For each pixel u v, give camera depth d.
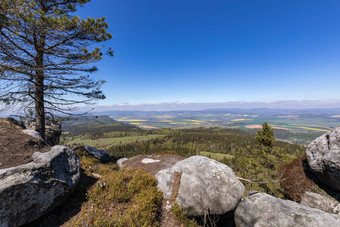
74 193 6.40
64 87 10.15
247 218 6.57
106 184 7.19
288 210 6.37
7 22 7.00
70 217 5.25
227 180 7.74
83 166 9.51
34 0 8.37
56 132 14.58
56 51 9.63
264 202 6.87
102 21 9.62
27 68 8.26
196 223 6.94
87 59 10.03
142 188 7.60
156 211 6.73
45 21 7.77
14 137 6.50
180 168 9.49
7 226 4.05
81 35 9.70
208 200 7.17
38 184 4.79
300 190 10.12
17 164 5.00
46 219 5.00
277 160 19.31
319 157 9.50
